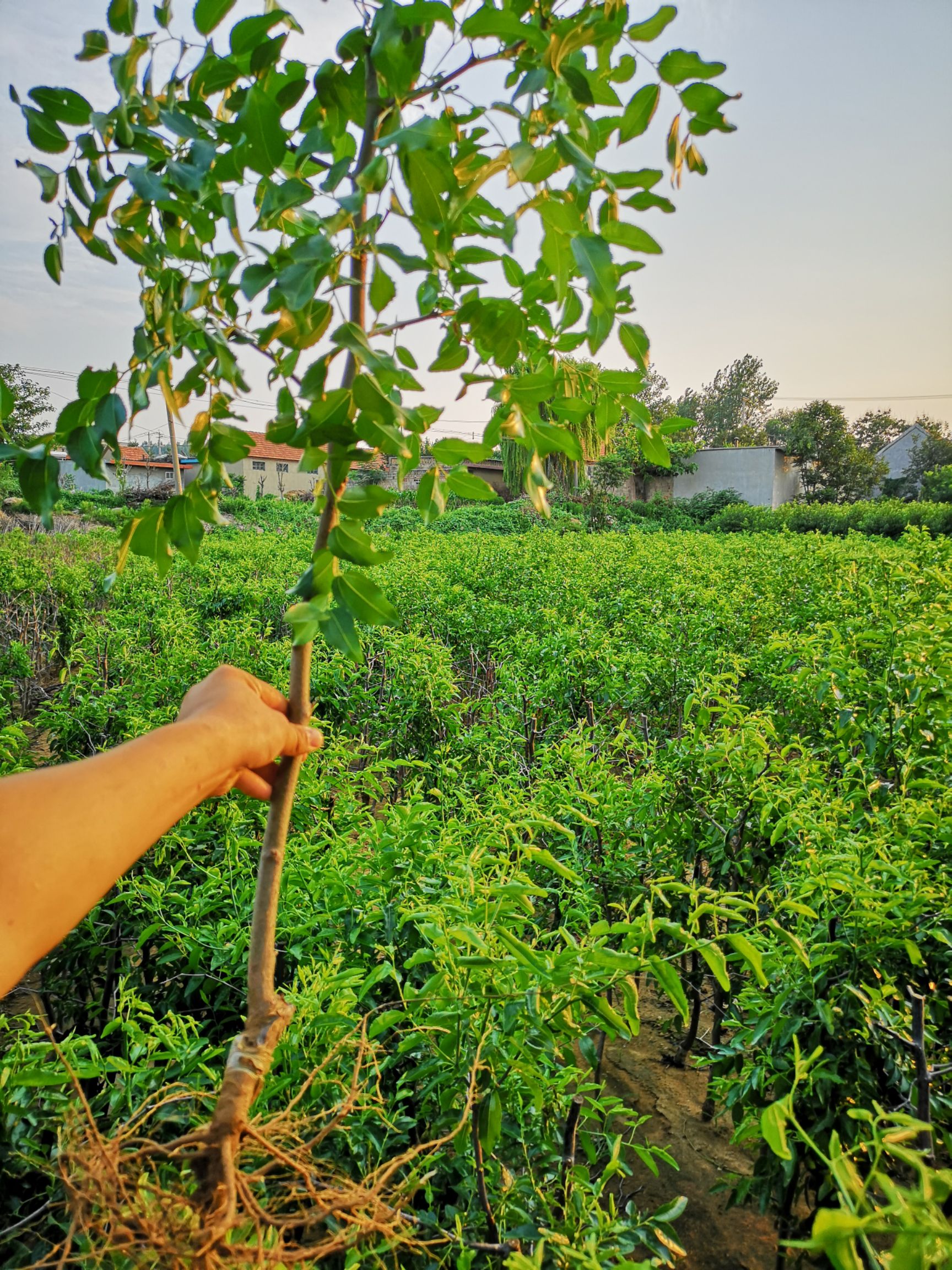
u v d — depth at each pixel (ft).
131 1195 3.17
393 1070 6.13
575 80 2.87
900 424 267.18
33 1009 10.07
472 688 24.58
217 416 3.92
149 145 3.39
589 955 4.35
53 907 2.57
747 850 8.39
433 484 4.27
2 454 3.36
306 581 3.33
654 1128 9.15
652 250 3.28
